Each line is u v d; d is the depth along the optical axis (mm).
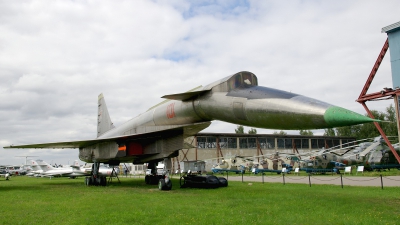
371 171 31750
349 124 7578
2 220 7059
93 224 6570
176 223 6543
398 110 18516
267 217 7094
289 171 34812
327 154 30812
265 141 54000
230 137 50594
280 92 9688
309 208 8281
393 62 19188
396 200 9734
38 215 7680
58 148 20516
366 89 20828
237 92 10984
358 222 6547
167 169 14484
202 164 42250
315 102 8438
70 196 11797
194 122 13781
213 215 7363
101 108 24047
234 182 19688
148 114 16469
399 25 18766
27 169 55781
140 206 8812
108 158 17516
